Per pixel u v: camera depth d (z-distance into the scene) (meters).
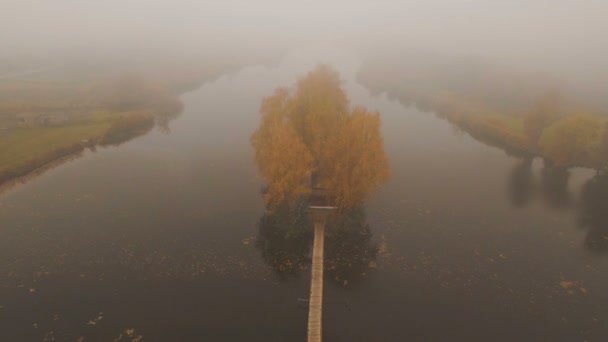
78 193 47.19
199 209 44.22
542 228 42.56
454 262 36.94
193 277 34.31
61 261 35.38
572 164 58.12
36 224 40.69
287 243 39.03
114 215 42.66
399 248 38.78
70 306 30.77
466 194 49.50
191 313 30.69
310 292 32.56
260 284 33.94
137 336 28.56
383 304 32.22
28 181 50.19
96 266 34.97
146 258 36.19
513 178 54.31
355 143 35.38
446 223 43.00
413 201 47.31
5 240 37.94
